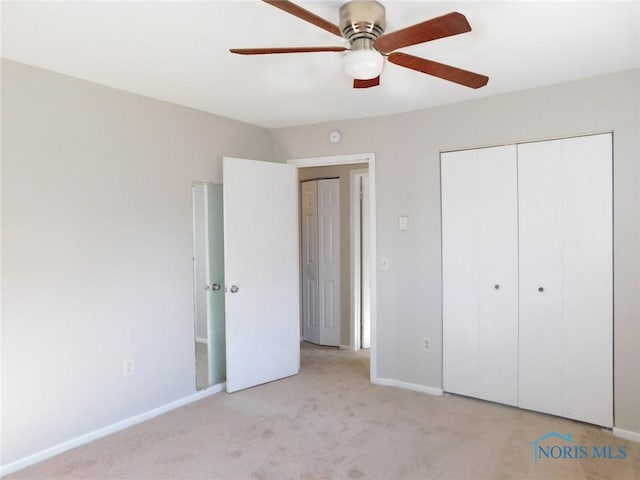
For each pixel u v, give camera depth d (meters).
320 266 4.80
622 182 2.62
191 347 3.29
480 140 3.10
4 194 2.30
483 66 2.48
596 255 2.72
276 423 2.88
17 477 2.27
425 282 3.38
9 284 2.33
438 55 2.31
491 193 3.08
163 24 1.94
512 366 3.06
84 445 2.60
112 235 2.78
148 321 2.99
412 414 2.99
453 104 3.20
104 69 2.47
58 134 2.52
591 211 2.73
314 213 4.82
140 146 2.94
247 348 3.51
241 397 3.34
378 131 3.51
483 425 2.81
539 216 2.91
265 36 2.07
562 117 2.79
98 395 2.71
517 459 2.41
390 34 1.60
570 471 2.29
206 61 2.36
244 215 3.47
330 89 2.85
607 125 2.65
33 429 2.42
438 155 3.29
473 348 3.21
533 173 2.92
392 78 2.64
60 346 2.53
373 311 3.59
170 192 3.14
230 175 3.38
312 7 1.79
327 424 2.85
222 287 3.60
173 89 2.84
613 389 2.70
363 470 2.31
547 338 2.92
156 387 3.04
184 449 2.55
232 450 2.53
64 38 2.07
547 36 2.09
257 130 3.83
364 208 4.68
